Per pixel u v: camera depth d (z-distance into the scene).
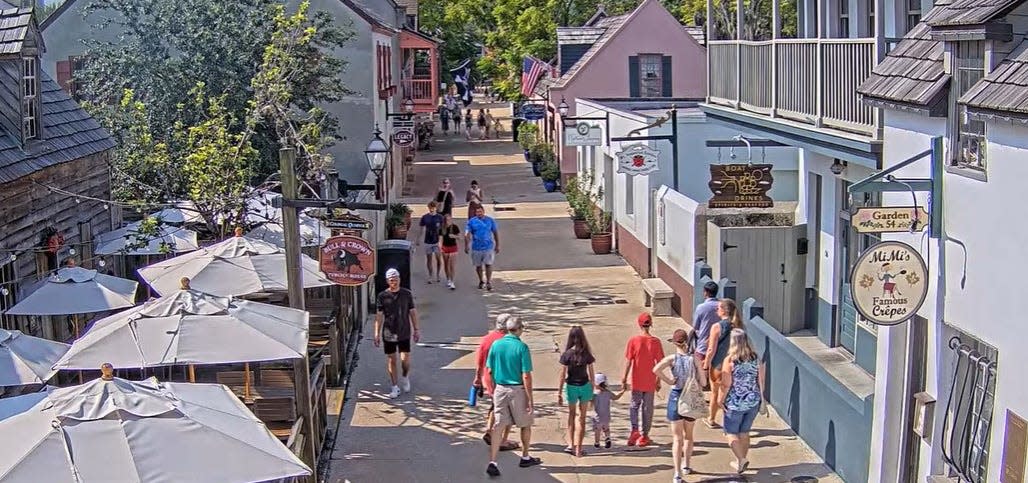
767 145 41.59
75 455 17.06
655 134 48.84
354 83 62.75
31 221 32.22
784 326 40.03
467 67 137.25
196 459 17.59
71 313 29.62
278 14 50.25
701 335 31.38
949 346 22.14
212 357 24.19
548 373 36.25
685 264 42.47
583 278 51.50
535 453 29.06
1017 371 19.42
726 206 37.06
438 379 35.91
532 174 92.62
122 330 24.78
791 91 33.34
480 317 44.25
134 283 32.25
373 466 28.39
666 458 28.53
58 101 37.84
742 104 37.94
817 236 39.22
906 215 22.06
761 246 39.53
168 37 50.81
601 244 57.50
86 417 17.77
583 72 80.06
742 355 26.23
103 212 39.56
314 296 39.53
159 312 25.39
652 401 29.16
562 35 89.50
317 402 28.67
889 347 23.92
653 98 78.94
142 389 18.77
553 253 58.00
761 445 28.83
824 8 33.16
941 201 22.00
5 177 28.92
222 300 26.25
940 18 22.16
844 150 29.33
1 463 16.83
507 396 27.39
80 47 60.84
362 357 38.81
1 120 31.28
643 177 50.16
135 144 43.59
